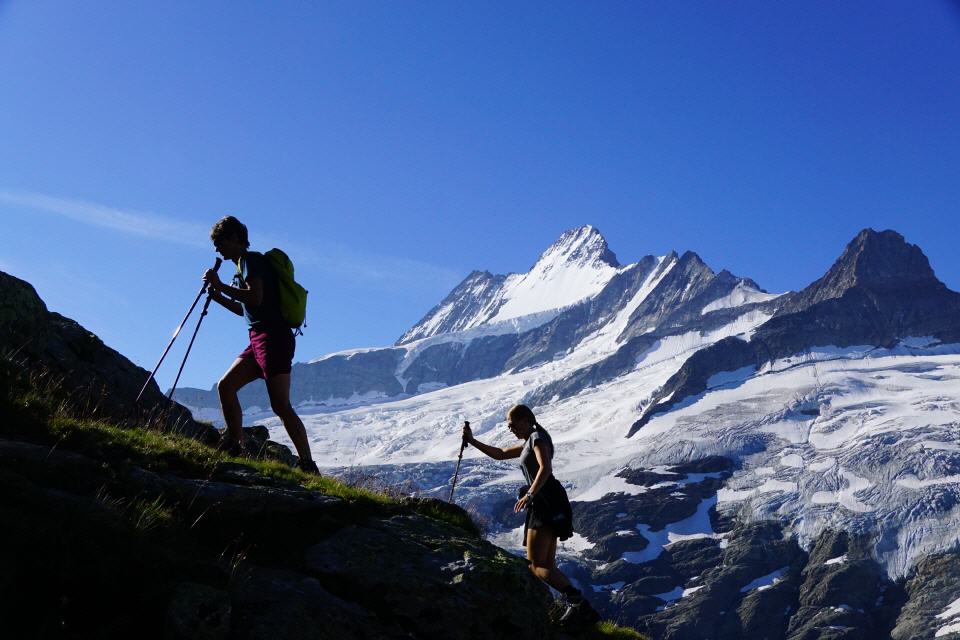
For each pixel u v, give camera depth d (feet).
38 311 46.14
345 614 28.63
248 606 27.09
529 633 32.71
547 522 37.52
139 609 24.84
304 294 42.63
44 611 23.52
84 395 43.24
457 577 32.48
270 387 41.52
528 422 39.75
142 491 31.19
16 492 26.71
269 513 33.35
